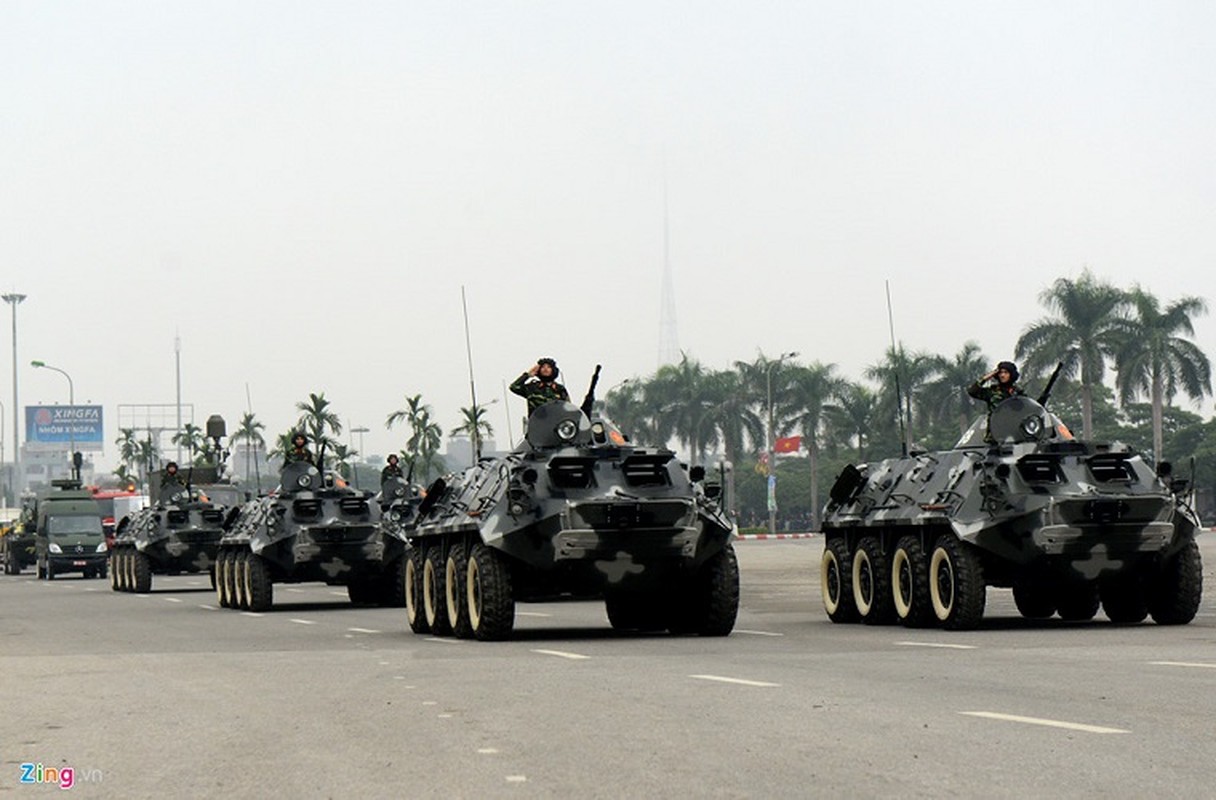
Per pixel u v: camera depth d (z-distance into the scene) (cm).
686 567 2305
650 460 2353
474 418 2700
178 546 4931
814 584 4206
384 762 1091
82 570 6944
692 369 11669
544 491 2303
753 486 14000
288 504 3634
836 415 11075
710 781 977
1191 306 8281
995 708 1297
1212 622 2459
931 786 941
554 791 956
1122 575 2377
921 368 9469
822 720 1246
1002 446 2400
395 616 3259
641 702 1400
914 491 2503
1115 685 1456
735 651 1997
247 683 1691
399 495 4066
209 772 1071
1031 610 2717
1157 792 906
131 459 17438
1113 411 11919
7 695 1628
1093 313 8238
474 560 2323
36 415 16925
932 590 2403
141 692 1623
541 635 2438
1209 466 11081
